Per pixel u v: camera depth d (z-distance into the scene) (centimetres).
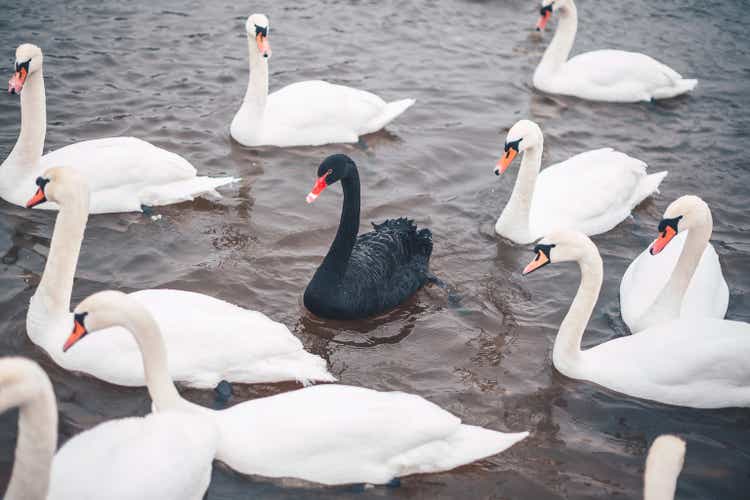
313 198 889
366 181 1224
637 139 1412
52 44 1494
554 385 862
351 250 917
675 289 918
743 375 834
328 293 916
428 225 1132
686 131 1452
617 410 832
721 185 1284
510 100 1507
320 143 1316
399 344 916
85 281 955
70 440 642
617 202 1164
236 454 697
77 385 798
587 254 835
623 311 966
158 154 1109
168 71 1460
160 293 827
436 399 832
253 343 809
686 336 849
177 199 1112
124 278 969
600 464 765
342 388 734
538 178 1191
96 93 1367
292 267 1021
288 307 953
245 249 1048
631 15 1892
